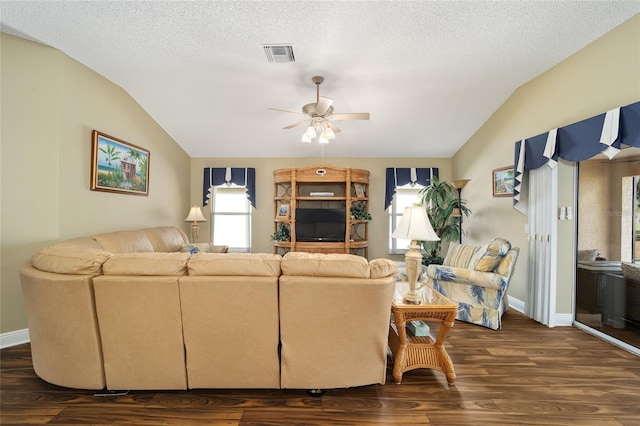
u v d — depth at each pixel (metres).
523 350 2.50
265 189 5.64
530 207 3.29
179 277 1.75
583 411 1.74
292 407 1.76
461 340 2.70
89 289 1.74
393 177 5.57
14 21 2.36
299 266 1.76
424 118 4.21
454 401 1.82
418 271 2.22
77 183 2.96
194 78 3.29
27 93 2.59
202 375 1.84
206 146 5.20
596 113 2.56
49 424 1.61
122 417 1.67
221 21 2.38
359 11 2.26
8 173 2.52
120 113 3.54
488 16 2.31
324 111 2.93
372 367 1.86
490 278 2.93
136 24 2.42
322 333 1.79
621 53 2.36
